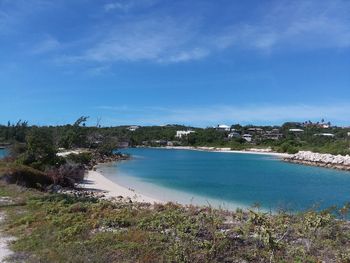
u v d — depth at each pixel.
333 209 19.17
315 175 58.00
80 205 18.78
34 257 11.42
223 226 14.91
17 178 28.88
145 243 12.27
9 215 17.66
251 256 11.36
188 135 185.00
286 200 31.75
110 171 57.50
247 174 56.97
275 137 170.88
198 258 10.95
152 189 37.59
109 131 143.50
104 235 13.25
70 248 11.98
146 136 182.38
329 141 124.25
